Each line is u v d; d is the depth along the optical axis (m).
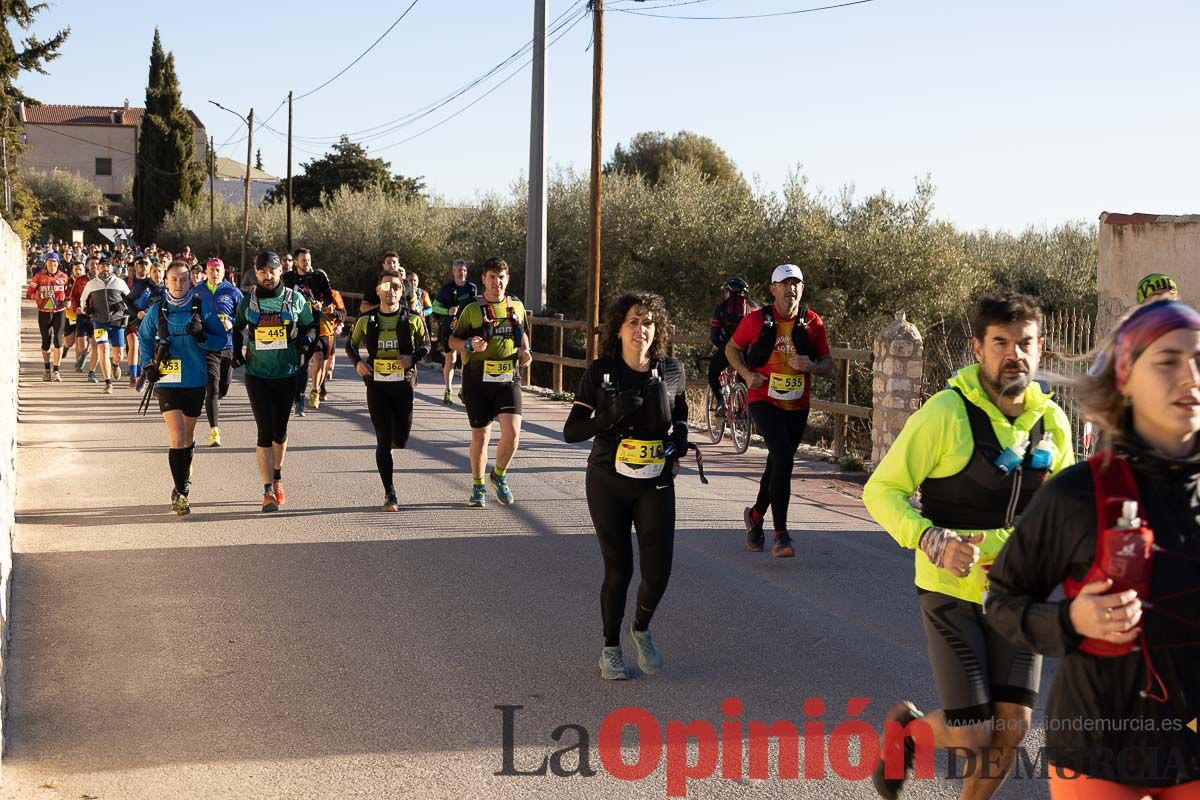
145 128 74.44
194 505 9.18
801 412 7.71
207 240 60.00
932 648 3.55
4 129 36.06
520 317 9.07
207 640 5.88
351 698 5.10
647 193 28.00
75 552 7.62
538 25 19.52
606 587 5.35
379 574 7.18
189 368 8.63
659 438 5.20
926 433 3.54
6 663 5.41
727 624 6.28
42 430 12.97
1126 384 2.45
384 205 39.59
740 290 12.83
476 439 9.21
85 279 17.75
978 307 3.58
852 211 24.91
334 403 16.28
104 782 4.23
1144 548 2.38
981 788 3.51
